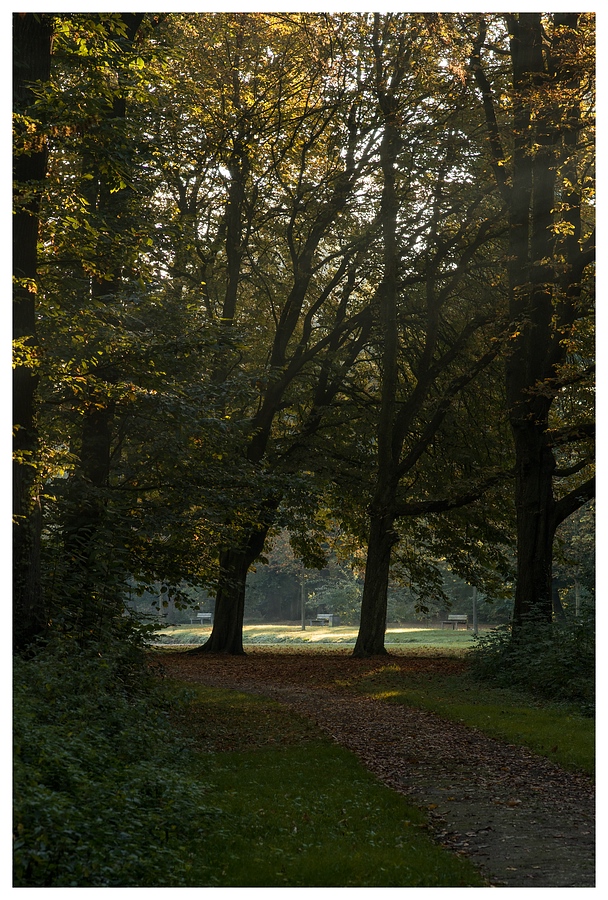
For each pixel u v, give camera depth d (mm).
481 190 22328
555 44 19000
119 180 13508
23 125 11945
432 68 21766
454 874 6859
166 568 16641
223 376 24828
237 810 8523
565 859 7359
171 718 14023
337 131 24625
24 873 5918
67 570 14125
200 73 23859
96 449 16406
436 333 24938
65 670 10797
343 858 7133
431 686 18625
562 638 17625
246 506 17828
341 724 14109
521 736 12523
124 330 13805
